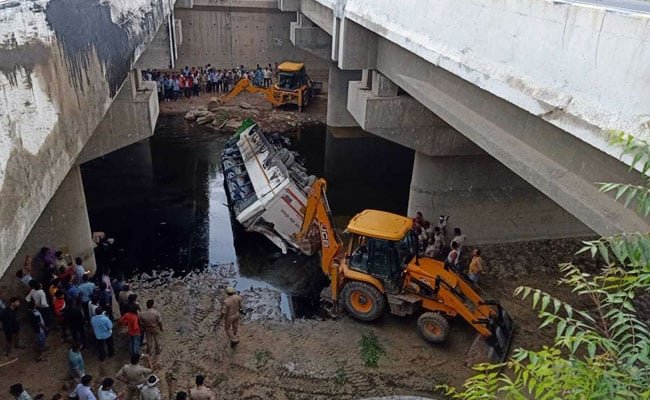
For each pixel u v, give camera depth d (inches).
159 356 393.1
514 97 225.6
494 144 288.7
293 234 539.2
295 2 935.7
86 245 484.4
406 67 415.2
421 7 314.8
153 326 382.6
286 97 1003.3
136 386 335.6
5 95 176.4
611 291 226.1
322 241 469.4
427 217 560.4
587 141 185.5
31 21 202.4
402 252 422.6
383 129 499.2
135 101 439.8
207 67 1139.9
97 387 361.7
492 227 566.9
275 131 924.6
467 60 263.6
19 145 185.9
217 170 767.7
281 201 530.6
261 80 1113.4
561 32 197.3
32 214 196.1
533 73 215.2
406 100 490.0
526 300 468.1
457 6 271.0
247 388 364.5
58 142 228.2
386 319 442.0
